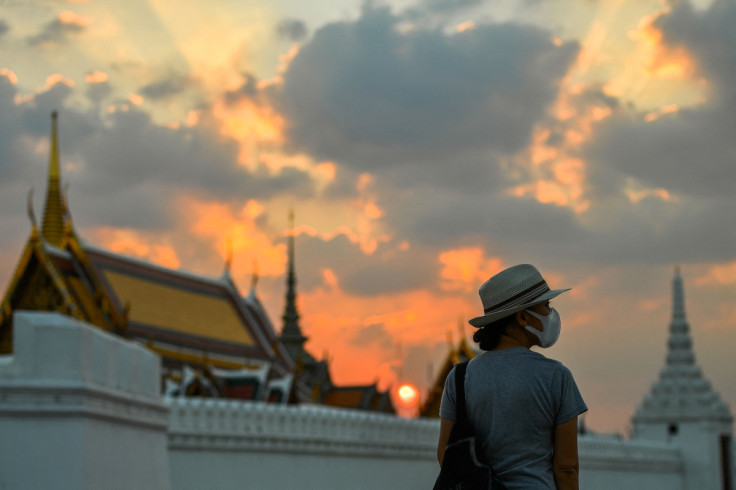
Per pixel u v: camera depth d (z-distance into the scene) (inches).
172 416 1192.8
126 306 2519.7
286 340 4515.3
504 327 305.1
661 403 2613.2
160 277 2824.8
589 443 2087.8
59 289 2332.7
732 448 2652.6
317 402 3191.4
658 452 2434.8
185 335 2743.6
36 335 724.7
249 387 2143.2
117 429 802.8
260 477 1301.7
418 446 1638.8
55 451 715.4
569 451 286.2
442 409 299.6
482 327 308.5
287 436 1350.9
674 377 2623.0
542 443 286.2
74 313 2320.4
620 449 2241.6
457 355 2578.7
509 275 302.0
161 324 2689.5
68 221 2632.9
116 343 816.3
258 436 1300.4
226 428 1263.5
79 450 717.3
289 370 3149.6
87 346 745.0
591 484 2079.2
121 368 825.5
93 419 743.1
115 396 792.9
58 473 713.6
